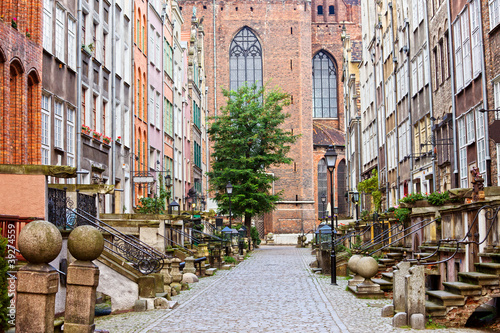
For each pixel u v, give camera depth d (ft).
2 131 62.54
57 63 78.48
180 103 184.24
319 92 310.24
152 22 141.28
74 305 37.14
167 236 86.28
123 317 50.16
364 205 186.50
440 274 58.95
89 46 90.89
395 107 139.13
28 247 32.53
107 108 102.68
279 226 274.57
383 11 152.97
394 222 79.15
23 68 66.44
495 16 76.43
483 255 45.29
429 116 112.16
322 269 95.71
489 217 44.98
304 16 286.66
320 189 291.79
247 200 193.06
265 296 64.59
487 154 78.59
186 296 65.21
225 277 91.25
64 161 80.53
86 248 37.40
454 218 53.88
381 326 43.80
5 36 61.72
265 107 204.33
